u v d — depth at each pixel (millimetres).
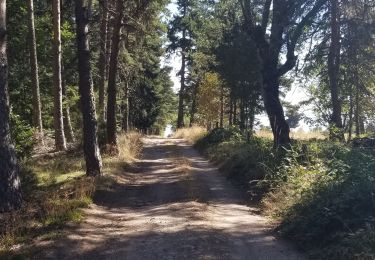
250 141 23156
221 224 10336
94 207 12336
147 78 51250
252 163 17406
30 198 12273
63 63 33281
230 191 15531
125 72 29984
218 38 30156
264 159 16750
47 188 14508
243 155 19391
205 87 44031
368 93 23438
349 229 8031
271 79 18312
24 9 28562
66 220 10414
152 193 14875
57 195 12570
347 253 7316
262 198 13273
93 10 28000
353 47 21031
